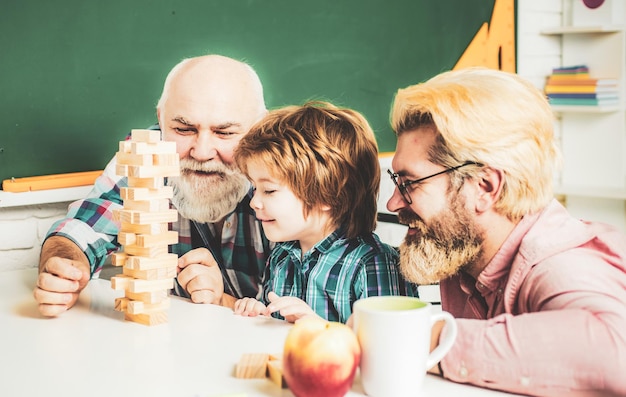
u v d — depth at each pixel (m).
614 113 3.84
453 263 1.34
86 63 2.25
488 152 1.27
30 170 2.19
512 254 1.28
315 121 1.60
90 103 2.27
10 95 2.13
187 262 1.70
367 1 2.90
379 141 3.01
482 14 3.34
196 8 2.46
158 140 1.43
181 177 2.02
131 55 2.34
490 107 1.28
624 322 1.03
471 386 1.07
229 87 2.00
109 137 2.32
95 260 1.79
